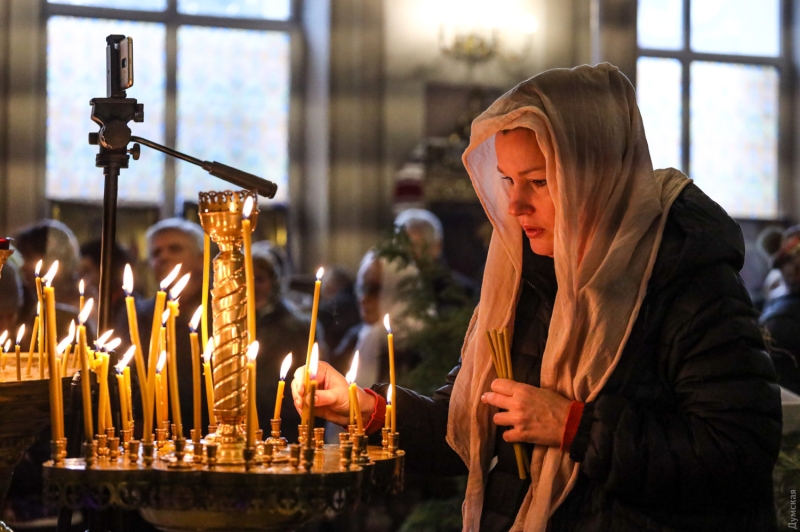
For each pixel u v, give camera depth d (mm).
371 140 7543
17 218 7168
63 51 7426
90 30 7504
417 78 7672
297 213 7762
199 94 7723
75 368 1593
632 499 1445
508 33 7816
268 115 7828
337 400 1588
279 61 7867
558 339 1514
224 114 7746
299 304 4812
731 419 1393
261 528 1184
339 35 7547
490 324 1669
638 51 8211
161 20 7664
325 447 1379
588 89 1530
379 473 1288
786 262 3334
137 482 1126
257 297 2869
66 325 2725
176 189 7547
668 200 1534
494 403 1534
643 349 1470
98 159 1565
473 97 7711
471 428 1655
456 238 7523
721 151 8297
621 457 1398
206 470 1119
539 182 1543
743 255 1505
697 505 1424
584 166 1501
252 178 1475
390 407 1395
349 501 1152
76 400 1473
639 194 1528
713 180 8281
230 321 1225
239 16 7828
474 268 7512
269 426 2756
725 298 1444
